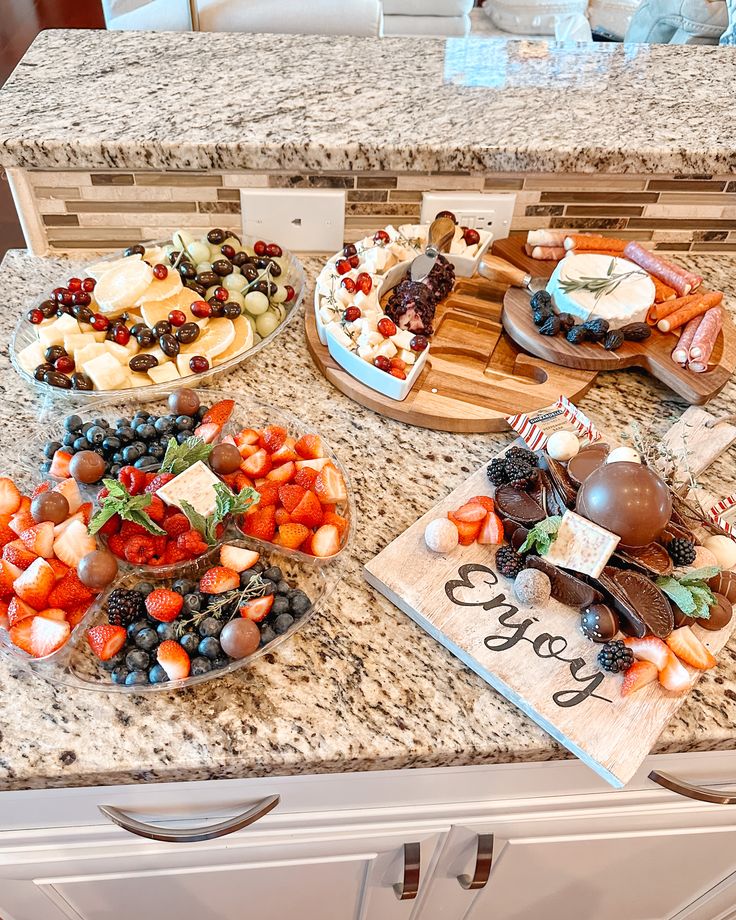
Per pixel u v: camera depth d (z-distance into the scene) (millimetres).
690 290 1287
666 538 896
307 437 1021
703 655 824
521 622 865
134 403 1117
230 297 1238
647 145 1299
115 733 777
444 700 829
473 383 1180
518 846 1046
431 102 1403
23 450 1032
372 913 1205
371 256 1254
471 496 996
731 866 1196
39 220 1354
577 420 1059
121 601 820
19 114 1289
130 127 1270
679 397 1219
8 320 1240
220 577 840
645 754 766
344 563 949
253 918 1159
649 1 3125
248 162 1269
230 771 776
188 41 1574
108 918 1091
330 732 793
